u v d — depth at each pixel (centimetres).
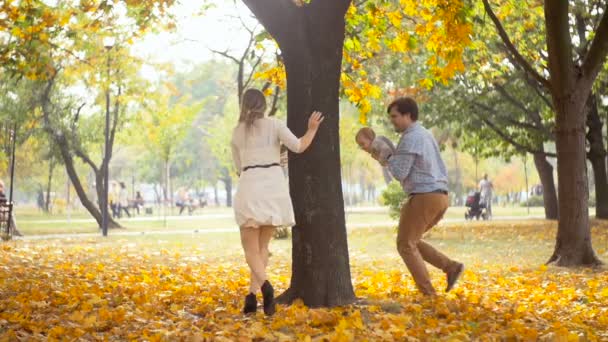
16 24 1323
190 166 8681
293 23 723
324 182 724
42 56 1347
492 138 2881
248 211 675
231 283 946
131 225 3519
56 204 6012
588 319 705
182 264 1281
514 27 1614
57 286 884
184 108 3466
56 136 2989
